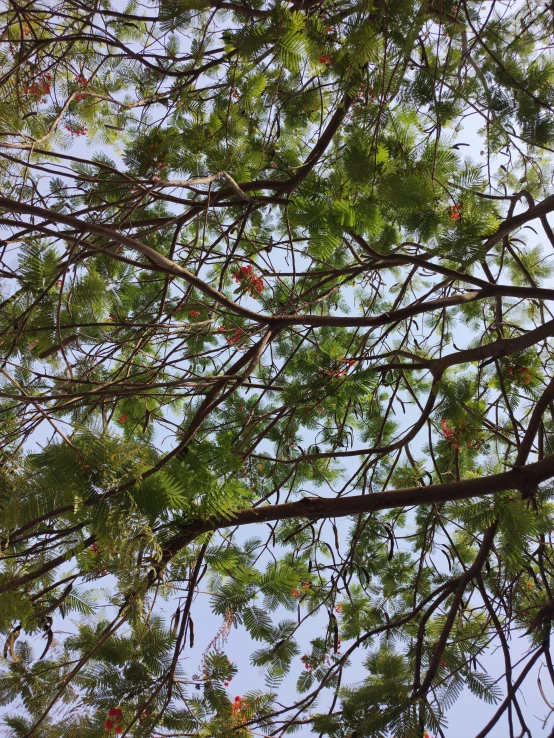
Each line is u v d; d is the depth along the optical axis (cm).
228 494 188
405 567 455
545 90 259
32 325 221
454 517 239
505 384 401
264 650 300
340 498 262
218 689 245
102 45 453
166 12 250
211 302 448
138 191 310
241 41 213
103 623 268
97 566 182
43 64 386
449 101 236
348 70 208
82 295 214
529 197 327
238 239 287
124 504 151
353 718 197
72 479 145
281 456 440
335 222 190
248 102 324
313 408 366
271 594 225
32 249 194
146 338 321
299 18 204
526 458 296
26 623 190
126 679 235
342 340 498
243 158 340
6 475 146
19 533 167
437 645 261
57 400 252
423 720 194
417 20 191
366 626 417
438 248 203
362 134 208
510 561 250
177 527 203
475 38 243
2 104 280
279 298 475
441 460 436
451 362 319
